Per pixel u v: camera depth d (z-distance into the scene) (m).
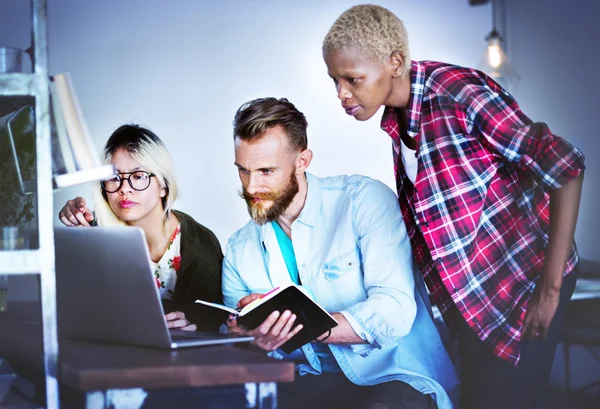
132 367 1.10
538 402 1.97
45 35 1.23
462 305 1.98
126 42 4.41
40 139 1.22
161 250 2.52
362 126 4.61
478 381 2.02
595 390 3.30
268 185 2.03
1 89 1.22
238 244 2.18
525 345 1.95
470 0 4.57
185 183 4.44
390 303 1.86
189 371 1.11
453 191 1.97
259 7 4.54
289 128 2.04
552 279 1.89
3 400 1.35
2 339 1.62
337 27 1.96
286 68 4.56
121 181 2.50
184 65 4.46
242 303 1.77
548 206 2.01
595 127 3.61
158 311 1.29
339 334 1.81
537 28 4.11
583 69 3.69
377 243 1.96
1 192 1.98
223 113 4.50
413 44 4.59
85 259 1.37
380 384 1.93
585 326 2.71
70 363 1.14
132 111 4.41
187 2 4.46
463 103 1.93
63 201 3.96
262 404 1.21
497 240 1.98
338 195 2.09
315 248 2.06
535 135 1.87
